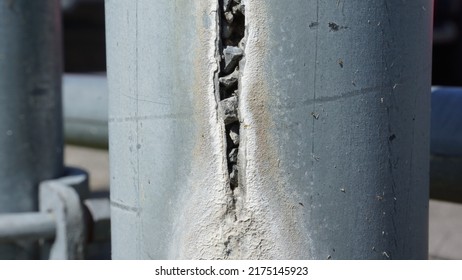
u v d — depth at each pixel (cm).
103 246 244
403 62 136
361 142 133
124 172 147
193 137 135
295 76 130
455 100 218
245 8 130
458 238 296
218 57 132
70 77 348
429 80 146
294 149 131
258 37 130
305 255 133
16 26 241
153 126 139
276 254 133
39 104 247
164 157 138
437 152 217
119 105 147
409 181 141
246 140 132
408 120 139
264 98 131
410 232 143
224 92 133
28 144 245
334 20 129
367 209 135
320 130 131
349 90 131
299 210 132
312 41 129
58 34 253
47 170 250
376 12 132
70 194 234
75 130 340
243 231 134
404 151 139
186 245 138
